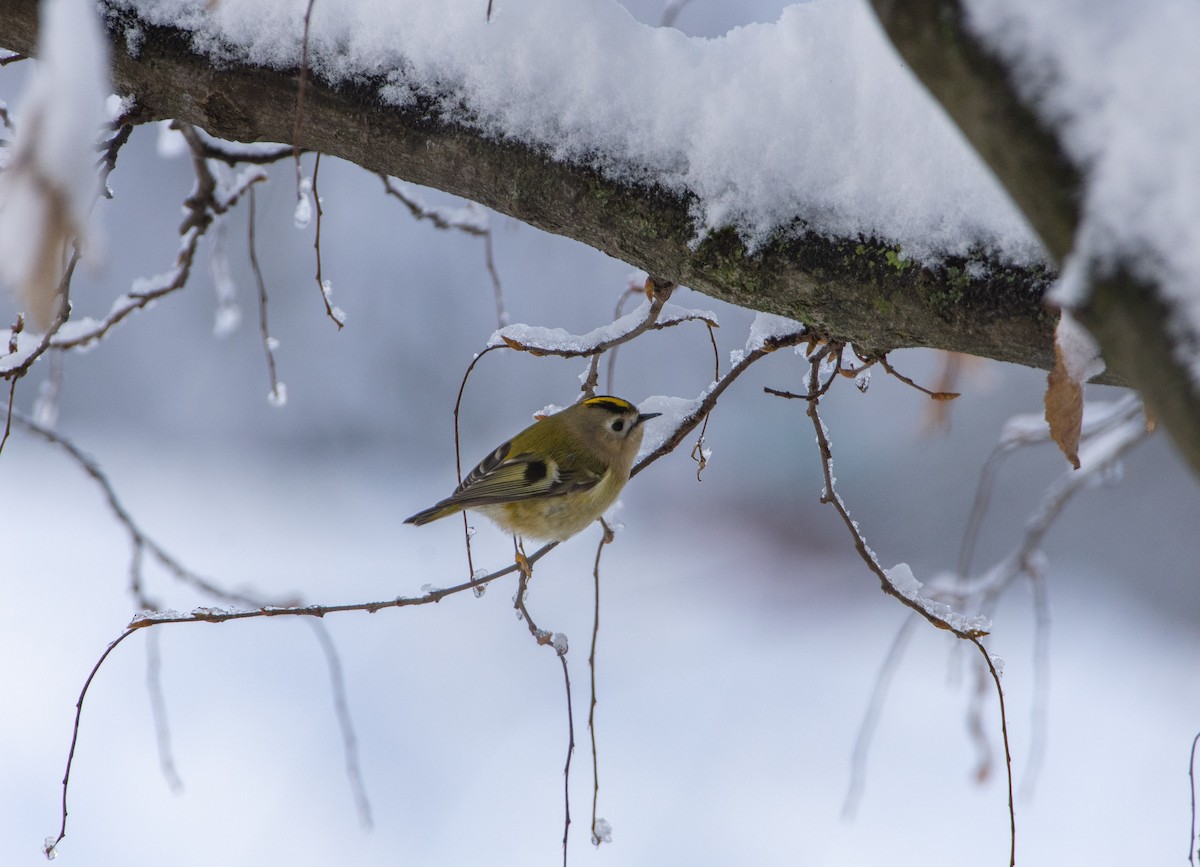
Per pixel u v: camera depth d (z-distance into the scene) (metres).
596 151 5.43
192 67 5.83
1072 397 4.64
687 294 15.70
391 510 21.17
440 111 5.59
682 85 5.41
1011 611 19.83
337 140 5.90
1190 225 2.29
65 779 5.98
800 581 21.27
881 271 5.01
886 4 2.62
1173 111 2.36
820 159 5.17
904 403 23.12
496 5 5.55
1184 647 18.81
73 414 23.20
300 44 5.68
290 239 21.20
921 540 22.59
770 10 19.33
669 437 6.56
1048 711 15.94
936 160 4.94
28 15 5.66
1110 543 21.36
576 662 16.83
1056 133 2.42
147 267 22.70
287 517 20.47
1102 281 2.37
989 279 4.78
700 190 5.30
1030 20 2.47
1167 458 21.27
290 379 22.58
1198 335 2.24
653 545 21.67
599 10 5.60
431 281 21.89
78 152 2.03
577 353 6.29
